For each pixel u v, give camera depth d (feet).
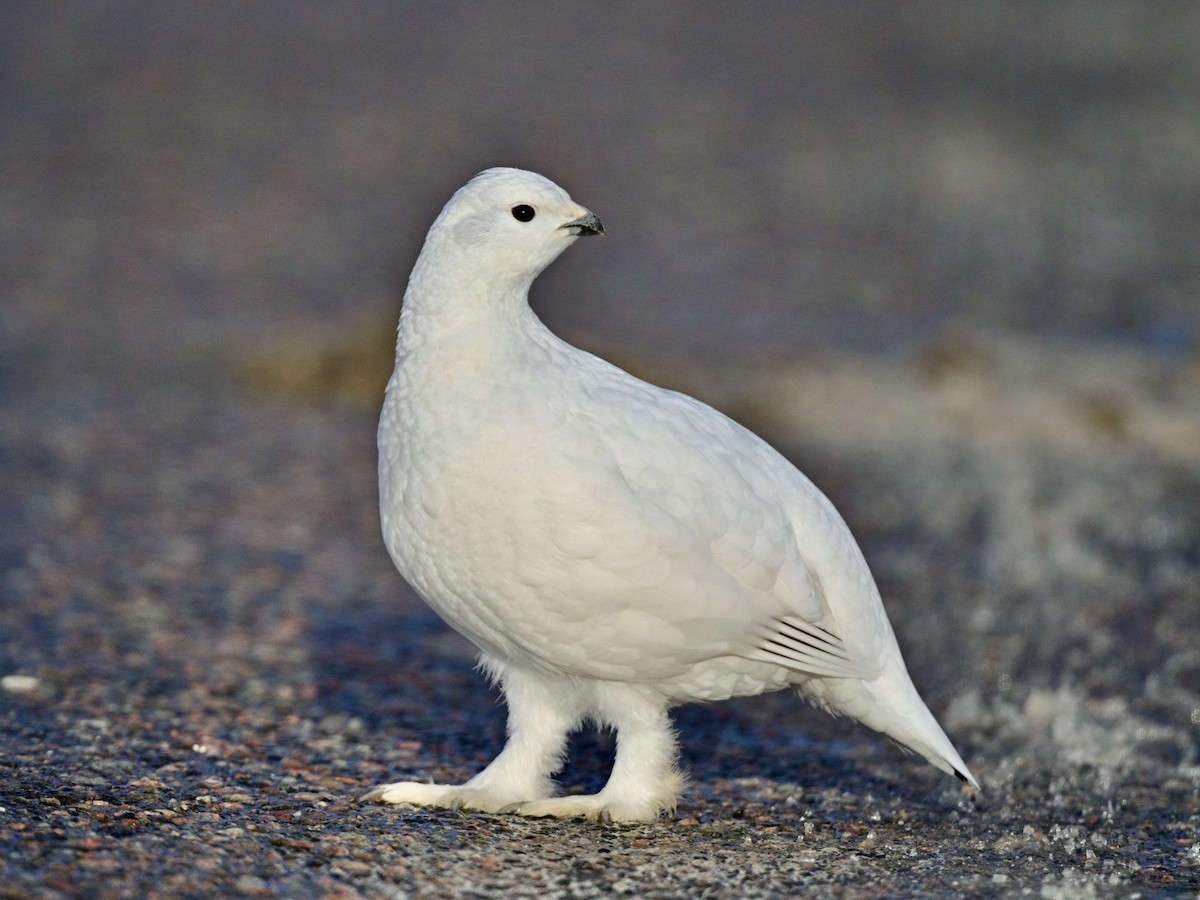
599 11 158.61
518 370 21.98
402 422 22.30
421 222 92.58
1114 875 21.91
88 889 18.98
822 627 23.35
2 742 25.57
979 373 60.49
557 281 80.48
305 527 43.96
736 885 21.12
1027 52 145.89
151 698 29.04
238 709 28.78
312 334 64.44
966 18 158.81
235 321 70.28
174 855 20.52
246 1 151.94
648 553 21.52
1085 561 41.52
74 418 54.60
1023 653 34.81
